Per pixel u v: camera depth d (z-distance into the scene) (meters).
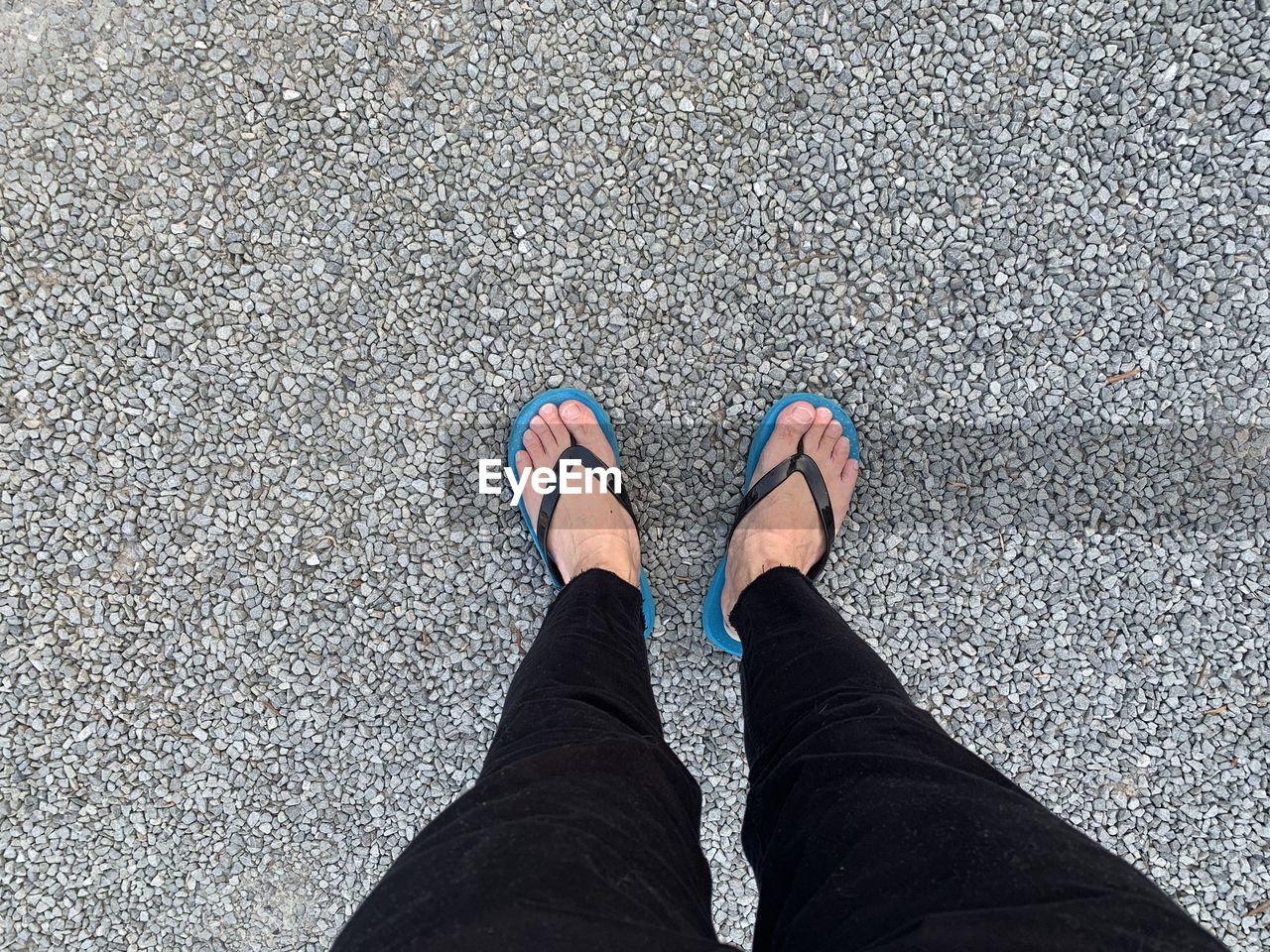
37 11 1.37
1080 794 1.51
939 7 1.37
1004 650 1.50
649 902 0.75
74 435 1.46
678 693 1.52
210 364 1.44
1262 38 1.35
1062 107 1.39
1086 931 0.65
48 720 1.51
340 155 1.40
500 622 1.50
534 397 1.45
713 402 1.46
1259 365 1.42
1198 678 1.49
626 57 1.39
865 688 1.06
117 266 1.42
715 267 1.43
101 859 1.53
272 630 1.49
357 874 1.54
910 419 1.46
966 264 1.42
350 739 1.51
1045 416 1.45
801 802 0.93
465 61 1.39
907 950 0.66
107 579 1.49
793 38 1.38
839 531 1.48
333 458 1.47
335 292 1.43
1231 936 1.50
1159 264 1.42
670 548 1.49
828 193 1.42
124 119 1.39
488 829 0.78
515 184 1.41
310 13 1.37
